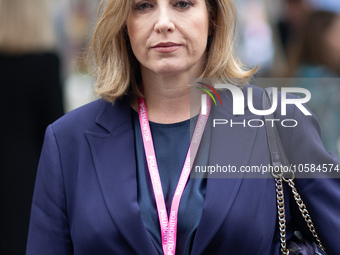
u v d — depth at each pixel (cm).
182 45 436
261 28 1411
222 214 425
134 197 438
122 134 462
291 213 465
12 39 742
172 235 430
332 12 887
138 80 480
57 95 755
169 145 456
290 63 905
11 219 736
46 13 759
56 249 462
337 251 452
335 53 880
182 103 465
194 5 438
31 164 740
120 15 445
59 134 470
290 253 452
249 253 431
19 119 741
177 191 439
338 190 457
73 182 459
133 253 435
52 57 755
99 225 437
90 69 486
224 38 462
